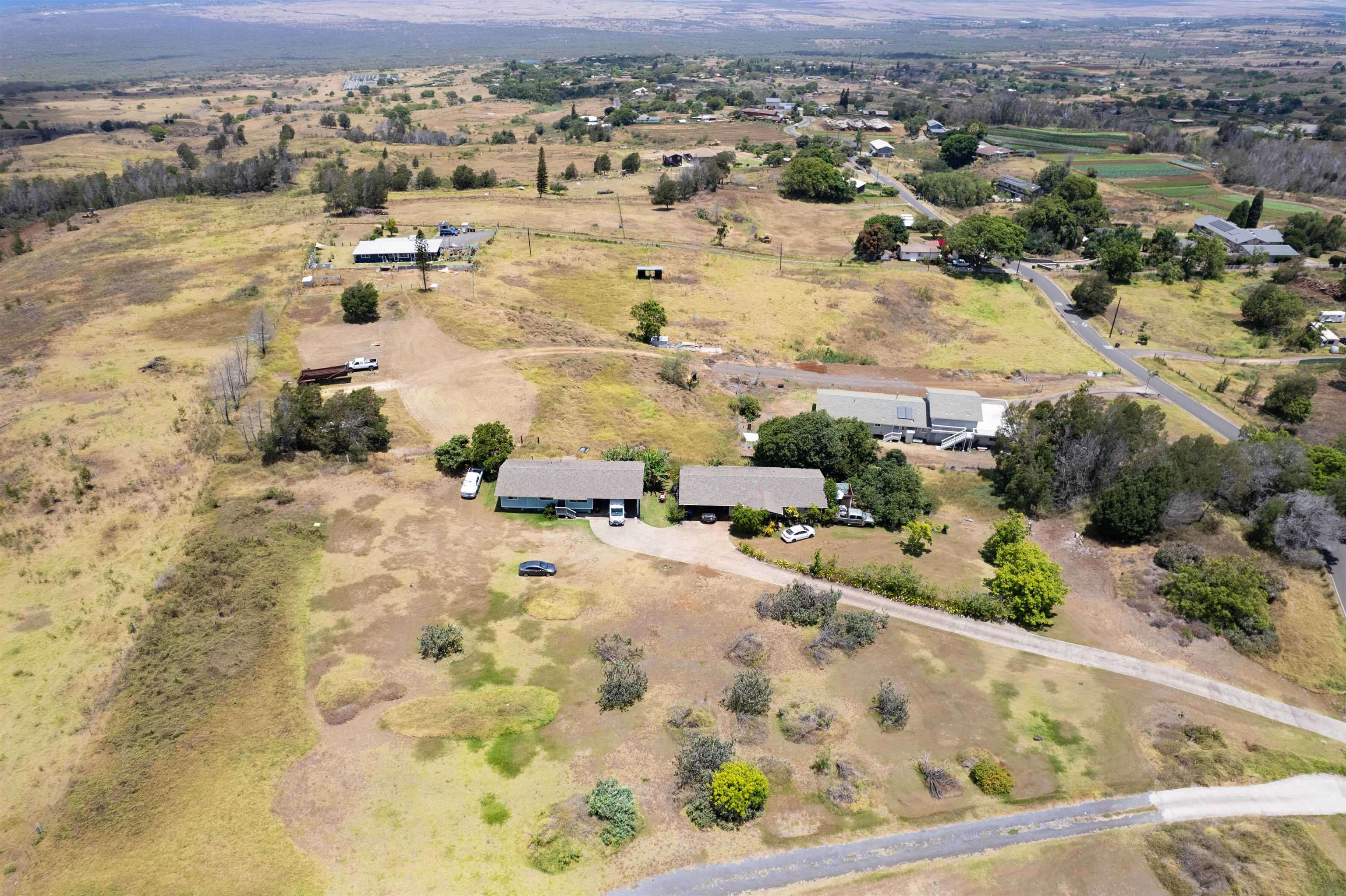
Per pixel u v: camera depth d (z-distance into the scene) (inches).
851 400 4146.2
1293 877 1847.9
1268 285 6033.5
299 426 3341.5
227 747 2070.6
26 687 2217.0
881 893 1780.3
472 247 5821.9
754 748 2123.5
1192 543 3029.0
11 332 4256.9
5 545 2741.1
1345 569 2987.2
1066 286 6638.8
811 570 2859.3
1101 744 2183.8
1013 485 3400.6
